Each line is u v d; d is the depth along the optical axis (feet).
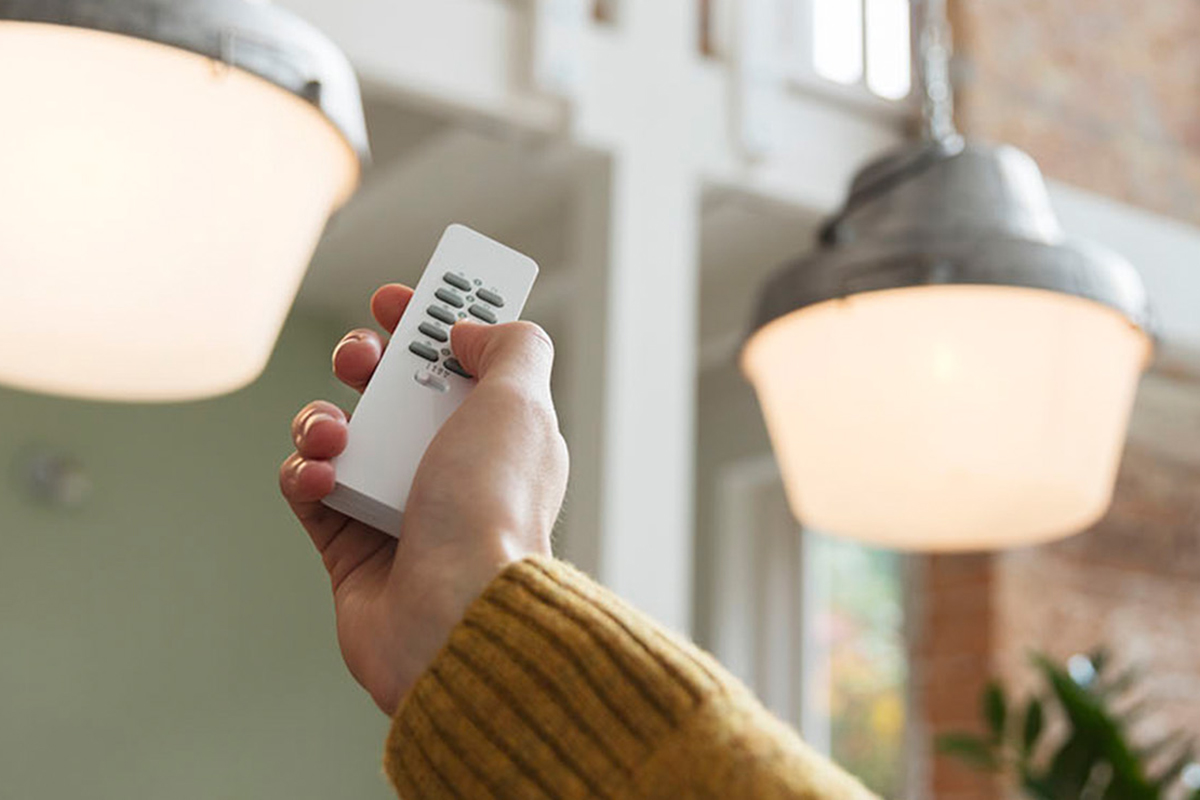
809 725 15.08
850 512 4.32
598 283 8.92
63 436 14.78
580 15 9.02
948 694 11.76
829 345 4.18
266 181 2.94
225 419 15.69
